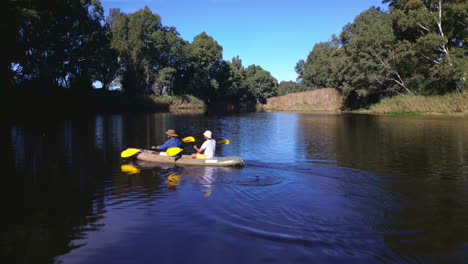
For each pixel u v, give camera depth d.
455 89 35.22
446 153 10.44
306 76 88.38
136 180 6.94
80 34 37.09
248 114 40.78
